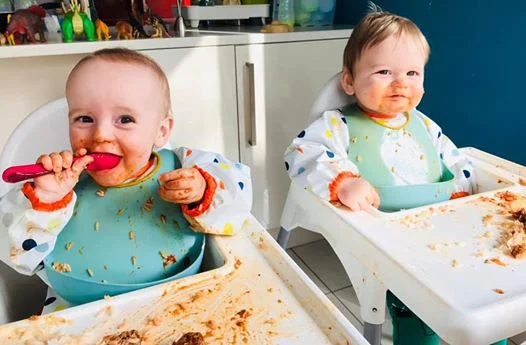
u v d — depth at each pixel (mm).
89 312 484
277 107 1304
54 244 562
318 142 900
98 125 551
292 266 551
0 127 1093
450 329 489
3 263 634
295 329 459
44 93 1103
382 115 941
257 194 1361
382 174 892
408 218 697
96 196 622
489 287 528
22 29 1056
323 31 1295
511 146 1030
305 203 842
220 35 1192
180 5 1242
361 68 899
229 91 1238
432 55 1211
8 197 548
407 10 1265
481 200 755
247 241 617
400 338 857
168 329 461
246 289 520
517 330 502
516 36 976
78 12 1114
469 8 1076
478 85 1088
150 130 586
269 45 1243
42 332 459
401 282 568
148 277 586
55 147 818
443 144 977
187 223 623
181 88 1181
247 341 442
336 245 739
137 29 1180
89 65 560
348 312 1193
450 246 617
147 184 632
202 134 1241
